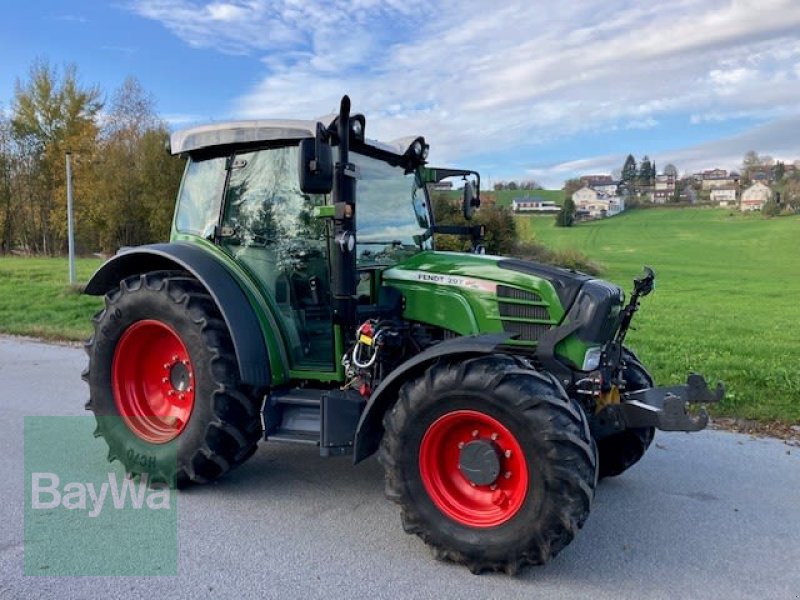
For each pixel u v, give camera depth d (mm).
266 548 3664
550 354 3871
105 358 4719
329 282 4348
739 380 7223
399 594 3213
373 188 4703
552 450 3217
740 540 3807
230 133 4543
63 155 33625
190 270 4379
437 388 3463
